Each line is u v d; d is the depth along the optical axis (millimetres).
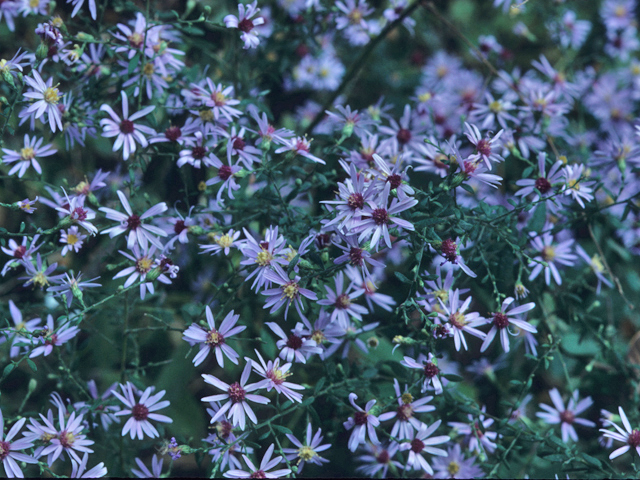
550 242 542
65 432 504
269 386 503
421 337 515
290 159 518
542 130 561
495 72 576
